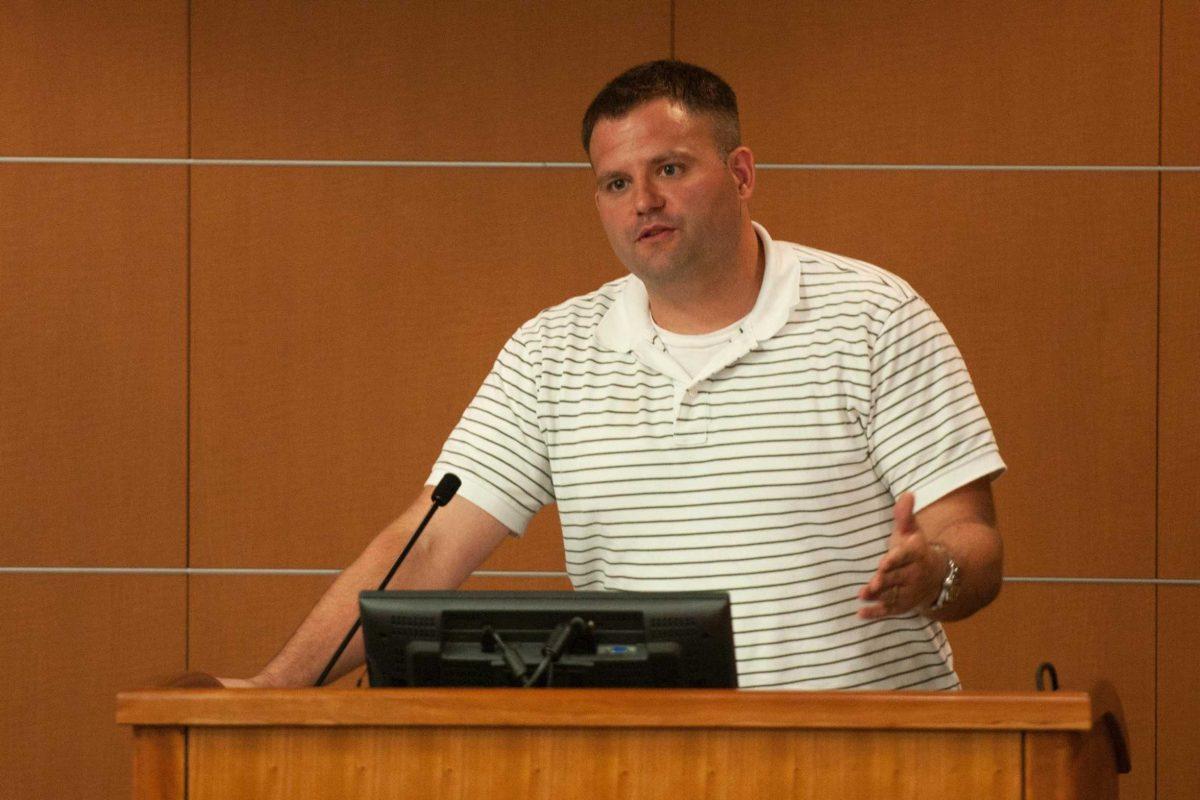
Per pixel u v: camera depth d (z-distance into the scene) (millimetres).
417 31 13195
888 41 13016
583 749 4965
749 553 7469
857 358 7527
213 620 13164
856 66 13039
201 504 13172
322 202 13227
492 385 8180
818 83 13047
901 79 13008
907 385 7492
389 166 13203
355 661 7223
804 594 7402
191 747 5062
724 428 7582
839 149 13039
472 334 13195
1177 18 12867
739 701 4887
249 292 13211
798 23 13047
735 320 7793
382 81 13188
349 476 13188
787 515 7449
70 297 13188
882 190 13039
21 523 13148
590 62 13148
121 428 13180
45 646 13156
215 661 13156
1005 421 12969
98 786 13133
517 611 5566
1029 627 12953
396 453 13188
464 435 8086
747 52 13062
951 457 7402
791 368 7586
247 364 13195
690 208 7375
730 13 13055
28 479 13156
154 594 13164
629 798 4941
